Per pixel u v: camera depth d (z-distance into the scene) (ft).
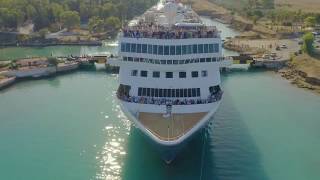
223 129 261.65
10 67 399.24
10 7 598.75
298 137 250.57
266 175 208.13
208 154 227.20
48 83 371.97
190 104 216.74
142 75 228.84
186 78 225.56
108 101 316.81
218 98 224.33
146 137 212.64
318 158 225.15
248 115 285.84
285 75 395.96
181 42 220.64
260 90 348.79
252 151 232.12
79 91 344.69
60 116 284.61
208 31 233.55
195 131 201.67
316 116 284.82
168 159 203.10
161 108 216.74
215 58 229.04
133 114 216.33
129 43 228.02
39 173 210.59
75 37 558.97
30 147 238.48
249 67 430.20
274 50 484.33
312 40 446.60
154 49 222.28
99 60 436.76
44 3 644.27
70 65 414.41
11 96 332.19
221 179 203.62
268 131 258.78
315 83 363.35
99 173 209.87
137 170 211.20
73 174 209.26
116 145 239.71
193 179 203.10
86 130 261.03
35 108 301.43
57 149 235.81
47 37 547.49
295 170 213.25
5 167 216.33
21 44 524.11
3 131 259.19
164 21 268.00
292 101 318.04
